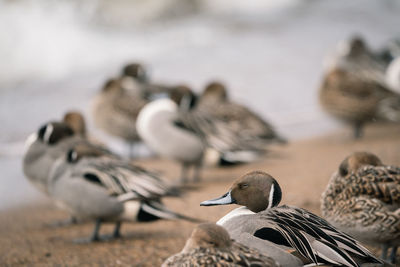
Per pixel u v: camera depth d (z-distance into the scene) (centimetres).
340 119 1551
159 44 2831
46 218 1098
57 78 2412
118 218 911
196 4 3309
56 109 1928
